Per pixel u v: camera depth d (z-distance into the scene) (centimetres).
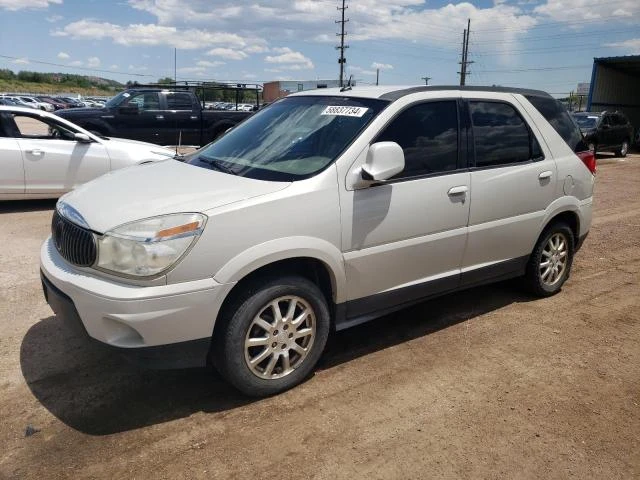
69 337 406
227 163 379
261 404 328
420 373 368
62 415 314
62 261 326
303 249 323
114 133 1300
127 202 315
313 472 272
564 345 415
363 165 348
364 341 414
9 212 818
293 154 366
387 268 371
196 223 293
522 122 458
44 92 9331
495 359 391
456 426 312
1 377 351
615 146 1959
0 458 278
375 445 293
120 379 353
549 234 488
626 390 355
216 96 2202
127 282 287
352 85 450
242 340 314
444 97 409
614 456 291
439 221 392
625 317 471
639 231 799
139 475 267
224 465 275
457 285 425
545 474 276
